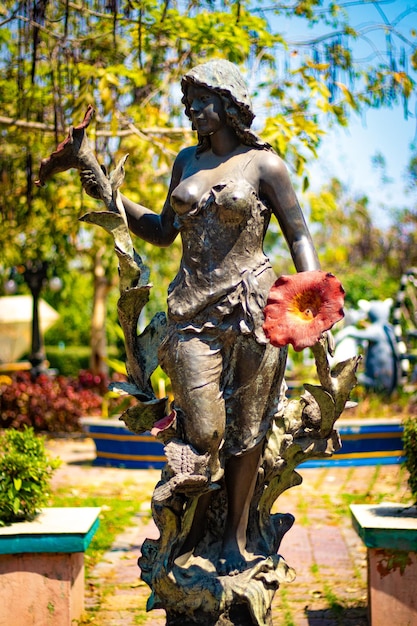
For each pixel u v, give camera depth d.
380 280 27.08
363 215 23.39
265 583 4.07
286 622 5.20
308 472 10.71
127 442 11.16
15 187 11.04
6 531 4.89
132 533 7.72
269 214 4.12
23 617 4.90
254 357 4.00
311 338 3.55
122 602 5.65
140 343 4.38
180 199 4.01
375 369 15.91
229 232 3.99
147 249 15.80
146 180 12.19
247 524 4.22
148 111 9.33
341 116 8.37
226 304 3.96
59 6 7.74
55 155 4.29
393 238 27.61
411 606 4.92
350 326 16.64
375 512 5.39
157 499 3.83
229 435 4.09
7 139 9.84
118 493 9.43
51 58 7.97
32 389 15.51
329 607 5.52
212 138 4.13
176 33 8.05
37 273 17.16
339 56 8.73
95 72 7.92
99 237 14.77
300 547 7.18
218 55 8.29
